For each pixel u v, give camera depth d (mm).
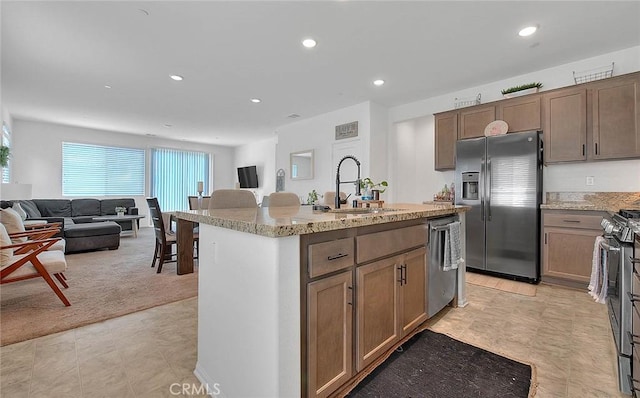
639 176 3033
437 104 4598
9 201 4262
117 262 4133
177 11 2451
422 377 1564
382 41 2922
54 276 3283
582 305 2596
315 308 1237
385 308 1665
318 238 1268
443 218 2322
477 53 3162
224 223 1310
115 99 4801
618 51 3102
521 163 3262
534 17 2516
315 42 2955
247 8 2412
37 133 6602
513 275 3318
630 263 1478
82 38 2875
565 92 3191
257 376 1171
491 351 1828
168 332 2070
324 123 5645
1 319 2256
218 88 4281
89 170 7312
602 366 1678
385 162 5133
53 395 1415
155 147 8398
